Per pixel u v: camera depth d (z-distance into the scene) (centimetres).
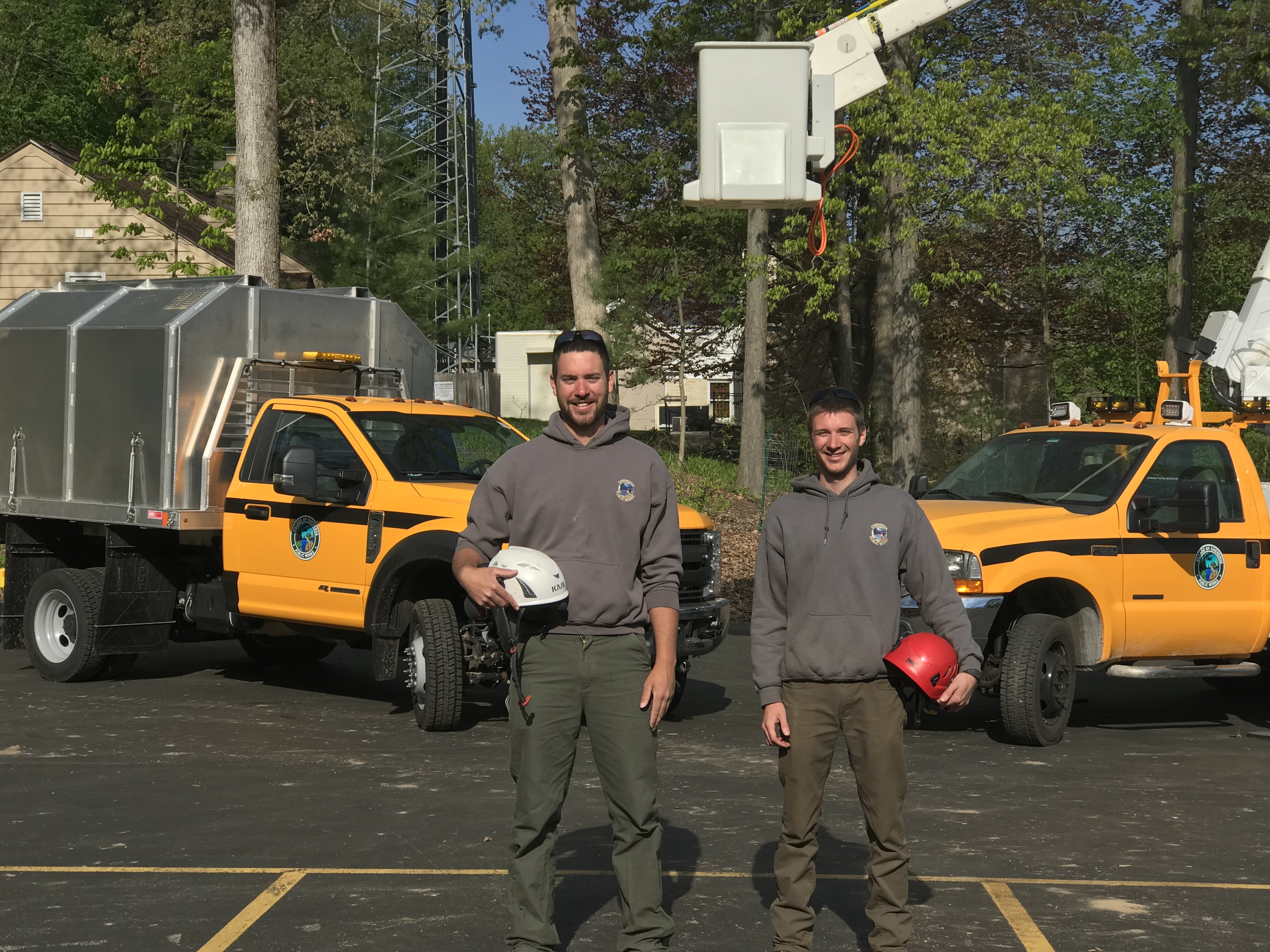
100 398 1126
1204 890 588
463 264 3625
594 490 467
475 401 1559
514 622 468
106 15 4434
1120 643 970
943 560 476
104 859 625
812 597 468
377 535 977
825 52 830
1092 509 977
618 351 2488
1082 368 3462
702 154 630
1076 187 2005
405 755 862
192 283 1177
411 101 3916
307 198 3438
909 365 2447
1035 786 795
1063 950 509
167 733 936
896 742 463
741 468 2530
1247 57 2634
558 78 2112
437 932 523
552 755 463
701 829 687
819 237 636
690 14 1941
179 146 3197
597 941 518
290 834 670
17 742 902
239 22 1761
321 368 1178
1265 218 3238
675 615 470
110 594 1127
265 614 1054
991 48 2567
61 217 3080
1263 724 1044
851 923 543
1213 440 1038
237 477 1079
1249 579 1016
